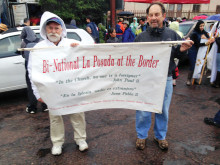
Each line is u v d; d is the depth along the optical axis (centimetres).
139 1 856
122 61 232
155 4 236
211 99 468
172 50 245
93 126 346
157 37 243
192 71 562
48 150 284
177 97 480
